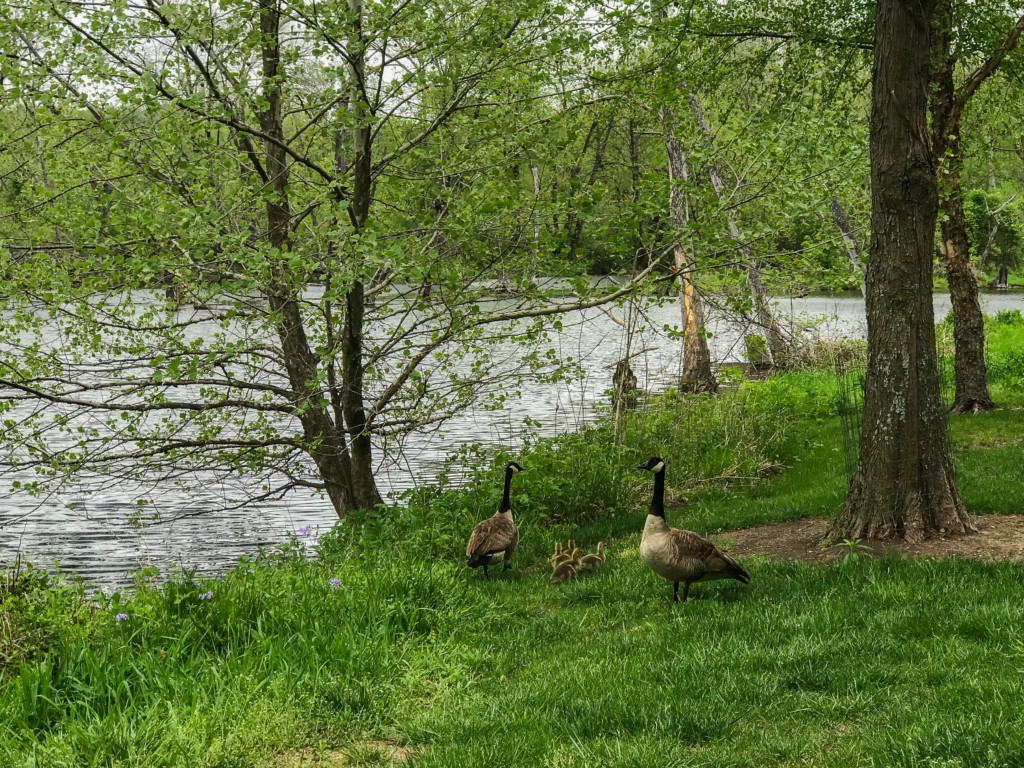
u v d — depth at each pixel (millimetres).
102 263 10664
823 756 5367
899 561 9383
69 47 9023
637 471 15602
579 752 5562
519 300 12211
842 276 11258
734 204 12039
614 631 8555
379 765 5793
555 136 11734
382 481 18609
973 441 17141
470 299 11703
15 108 11570
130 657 6961
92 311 11289
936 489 10359
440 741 6133
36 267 11070
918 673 6457
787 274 11750
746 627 7785
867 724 5719
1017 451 15352
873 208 10508
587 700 6461
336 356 12969
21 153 11703
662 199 11070
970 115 20703
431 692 7172
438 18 10305
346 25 9602
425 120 12461
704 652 7227
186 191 11102
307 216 12711
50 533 16156
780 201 11406
